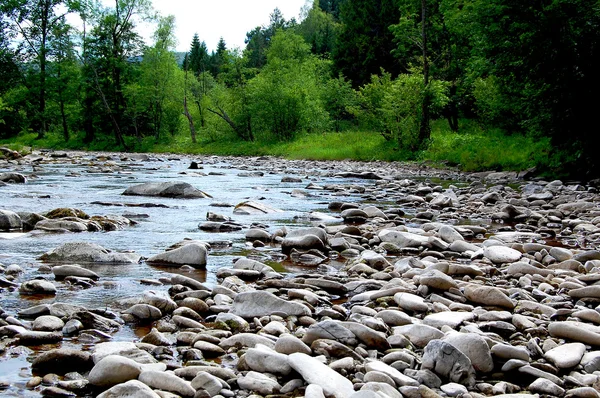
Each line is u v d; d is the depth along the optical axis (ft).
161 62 166.40
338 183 59.82
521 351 11.44
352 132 139.13
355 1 192.65
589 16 57.82
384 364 10.91
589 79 58.95
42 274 18.16
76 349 11.41
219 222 29.32
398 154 102.01
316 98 159.43
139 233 26.91
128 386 9.02
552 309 15.14
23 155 92.17
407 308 15.08
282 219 32.78
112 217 29.78
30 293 15.78
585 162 60.80
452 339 11.64
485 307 15.55
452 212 37.73
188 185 42.50
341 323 12.60
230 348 12.03
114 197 40.65
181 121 187.52
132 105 167.22
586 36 58.03
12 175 49.49
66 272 17.93
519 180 63.67
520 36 60.90
